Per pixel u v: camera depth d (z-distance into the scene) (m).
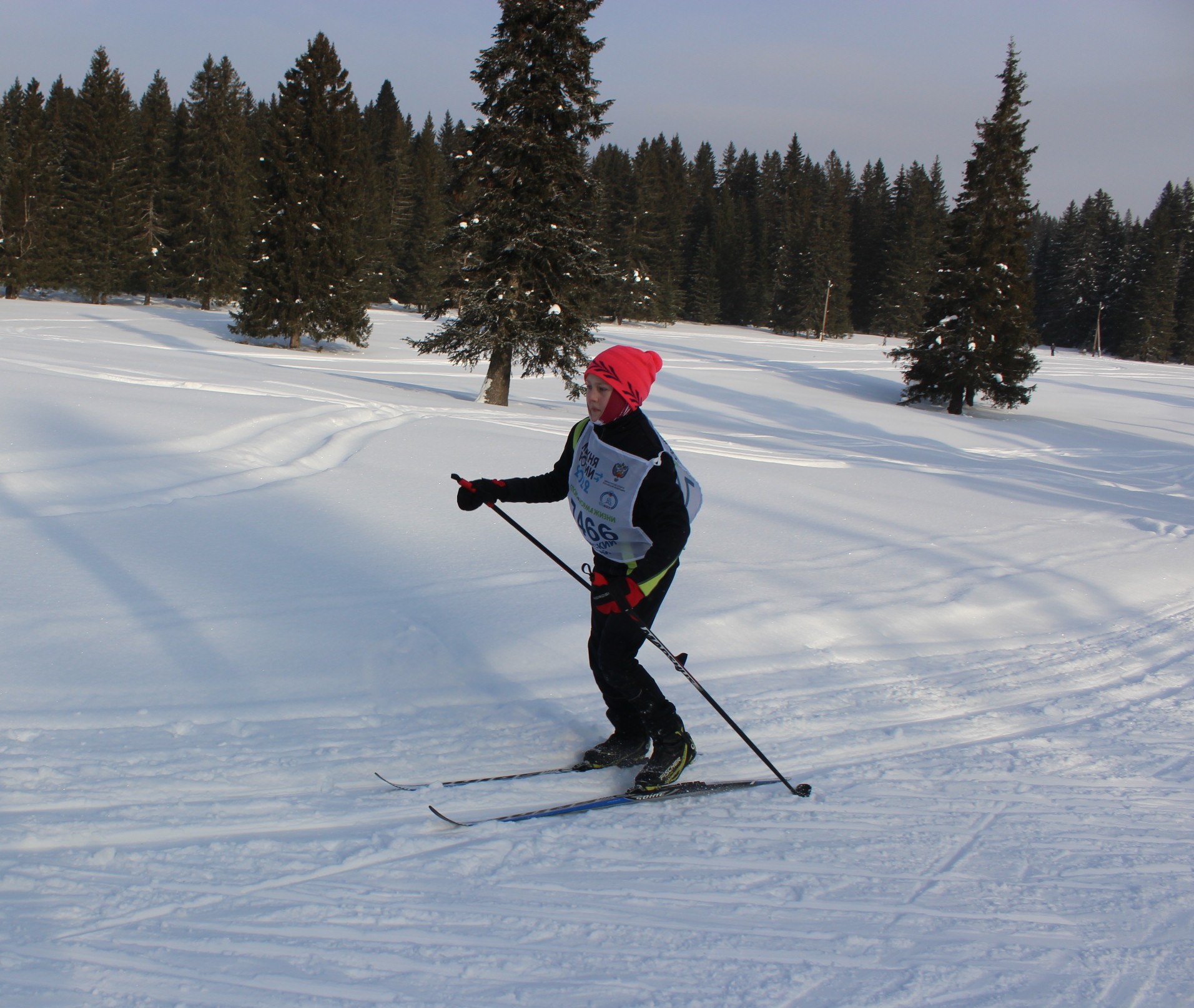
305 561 5.04
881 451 17.97
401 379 23.92
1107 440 26.50
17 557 4.55
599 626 3.10
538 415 16.03
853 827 2.99
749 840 2.84
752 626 4.91
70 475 6.13
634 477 2.84
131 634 3.88
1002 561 6.89
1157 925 2.48
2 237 44.94
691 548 6.33
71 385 9.61
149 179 48.88
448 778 3.11
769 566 6.05
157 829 2.59
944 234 33.31
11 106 61.88
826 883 2.60
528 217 17.45
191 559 4.85
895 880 2.65
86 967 1.94
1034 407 34.44
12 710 3.21
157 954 2.01
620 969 2.10
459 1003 1.93
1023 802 3.28
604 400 2.84
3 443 6.68
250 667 3.75
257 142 60.78
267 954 2.05
